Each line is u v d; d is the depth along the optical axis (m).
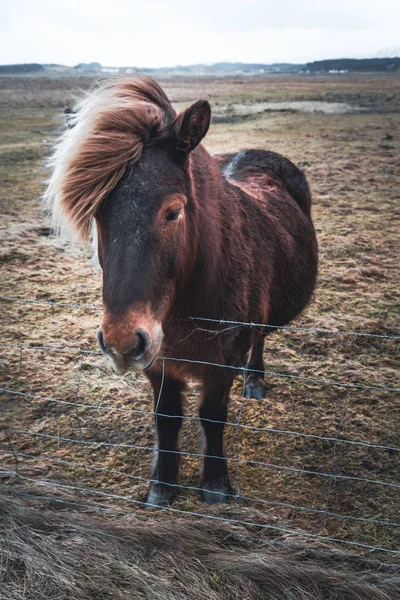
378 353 3.96
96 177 1.79
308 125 16.83
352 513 2.50
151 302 1.84
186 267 2.10
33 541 2.20
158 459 2.67
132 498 2.60
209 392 2.50
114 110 1.89
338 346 4.04
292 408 3.33
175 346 2.32
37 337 4.13
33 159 11.58
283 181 3.71
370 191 8.30
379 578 2.05
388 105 23.80
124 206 1.81
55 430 3.12
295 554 2.16
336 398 3.42
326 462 2.86
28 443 3.00
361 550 2.27
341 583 2.00
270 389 3.53
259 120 18.72
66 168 1.85
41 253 5.90
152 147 1.93
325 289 5.00
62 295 4.87
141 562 2.12
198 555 2.16
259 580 2.05
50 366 3.76
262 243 2.79
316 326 4.33
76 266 5.57
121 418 3.22
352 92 34.16
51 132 16.30
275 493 2.64
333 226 6.70
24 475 2.71
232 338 2.41
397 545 2.30
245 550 2.20
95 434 3.08
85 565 2.11
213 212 2.31
